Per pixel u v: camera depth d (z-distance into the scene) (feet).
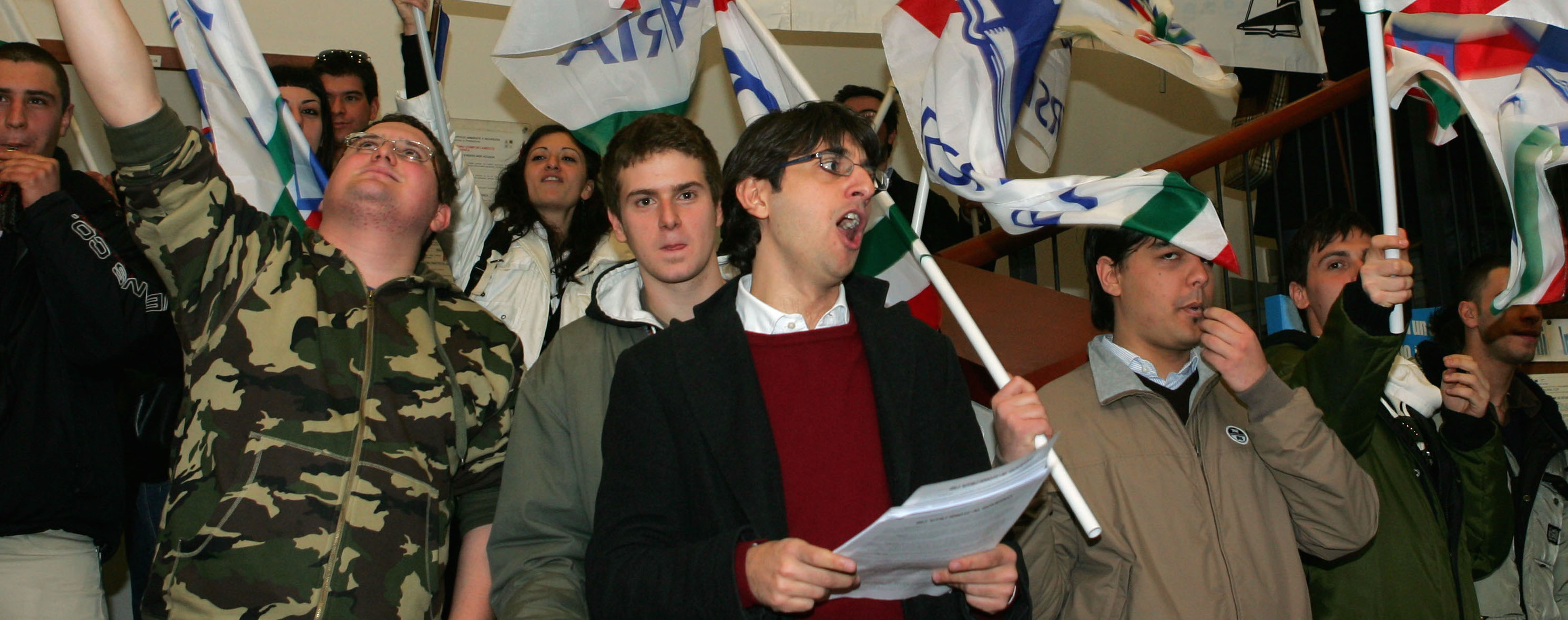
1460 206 11.81
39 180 6.27
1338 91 10.06
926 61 7.04
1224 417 6.33
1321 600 6.68
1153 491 5.92
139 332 6.29
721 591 4.06
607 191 6.13
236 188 6.49
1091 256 6.86
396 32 12.59
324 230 6.16
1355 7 12.55
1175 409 6.27
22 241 6.34
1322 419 6.17
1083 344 7.27
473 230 8.57
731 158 5.34
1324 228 7.70
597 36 7.89
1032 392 4.87
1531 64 6.86
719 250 5.55
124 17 5.43
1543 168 6.29
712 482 4.61
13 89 7.38
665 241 5.85
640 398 4.81
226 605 4.96
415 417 5.58
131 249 6.88
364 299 5.79
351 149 6.20
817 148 5.07
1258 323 10.16
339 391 5.45
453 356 5.90
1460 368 7.32
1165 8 8.25
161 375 7.06
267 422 5.26
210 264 5.58
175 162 5.45
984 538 4.14
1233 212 15.07
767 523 4.47
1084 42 8.50
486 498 5.94
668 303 6.01
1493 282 8.34
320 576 5.06
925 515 3.77
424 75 8.33
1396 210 6.17
